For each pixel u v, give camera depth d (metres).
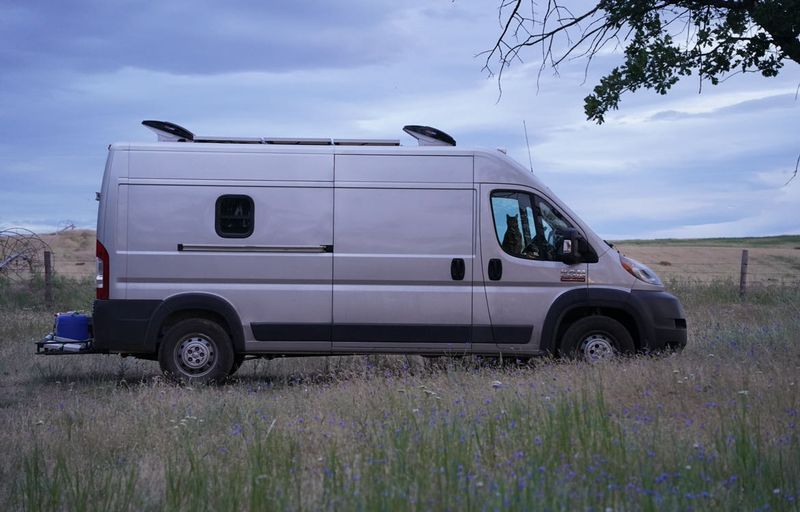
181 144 10.25
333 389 8.70
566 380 8.00
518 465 4.81
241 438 6.23
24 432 7.06
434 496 4.19
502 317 10.25
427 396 7.37
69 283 21.59
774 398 6.54
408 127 10.45
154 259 10.15
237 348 10.23
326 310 10.20
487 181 10.34
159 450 6.29
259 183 10.20
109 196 10.16
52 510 4.88
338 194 10.22
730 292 20.53
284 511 4.25
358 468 5.00
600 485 4.30
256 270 10.18
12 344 14.24
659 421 5.94
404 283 10.21
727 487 4.36
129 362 12.19
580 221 10.44
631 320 10.55
